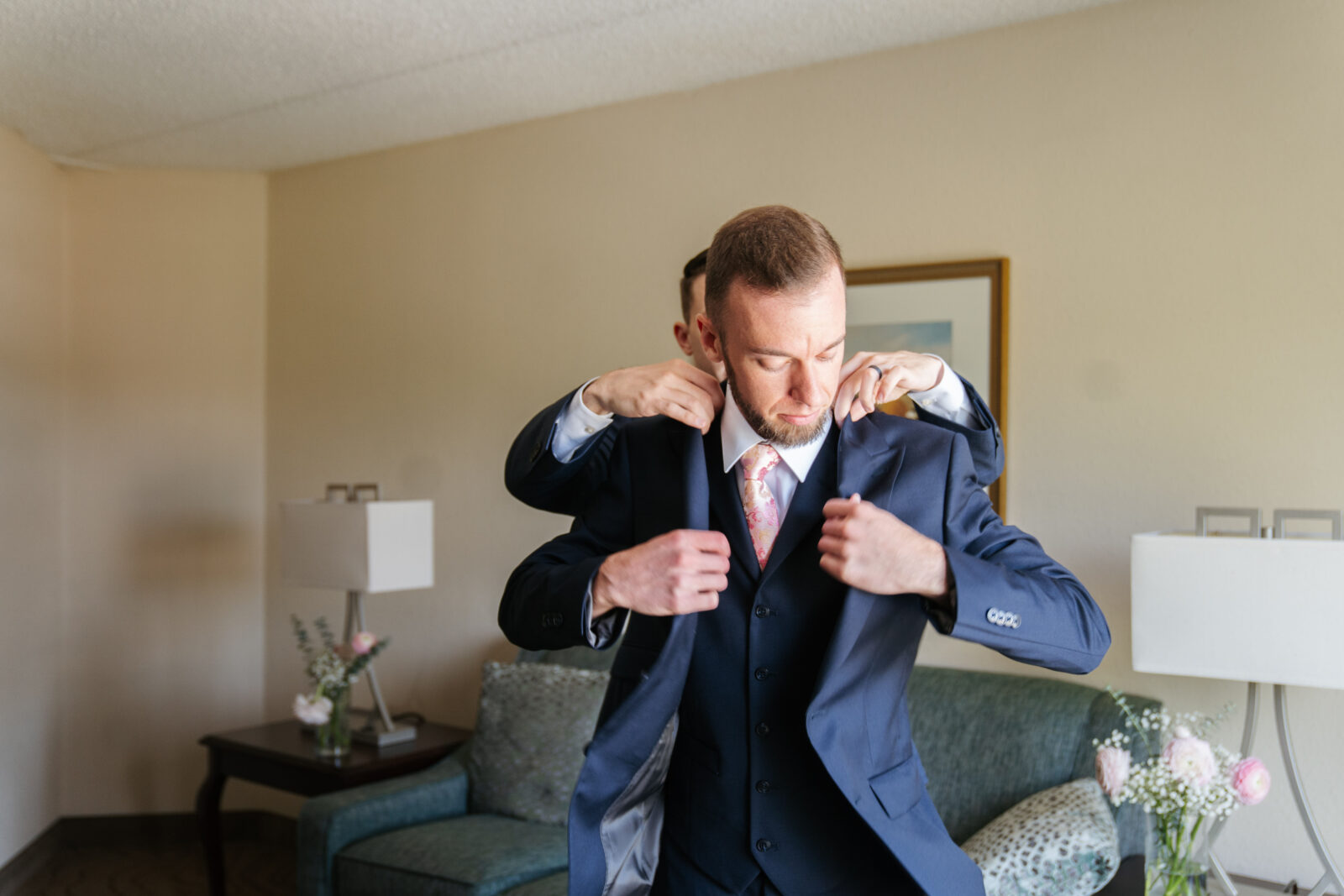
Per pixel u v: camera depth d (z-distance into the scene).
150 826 4.34
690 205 3.46
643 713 1.17
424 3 2.79
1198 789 1.99
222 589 4.40
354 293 4.22
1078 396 2.81
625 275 3.59
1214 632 2.10
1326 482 2.52
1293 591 2.03
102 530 4.31
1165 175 2.71
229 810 4.39
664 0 2.77
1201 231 2.66
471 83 3.40
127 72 3.27
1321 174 2.53
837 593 1.22
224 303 4.42
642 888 1.27
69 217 4.32
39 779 4.06
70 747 4.28
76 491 4.29
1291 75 2.57
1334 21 2.52
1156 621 2.16
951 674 2.84
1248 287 2.61
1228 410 2.63
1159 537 2.17
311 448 4.32
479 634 3.89
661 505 1.27
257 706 4.43
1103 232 2.78
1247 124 2.61
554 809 2.95
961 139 2.98
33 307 4.03
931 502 1.20
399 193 4.11
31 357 4.01
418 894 2.62
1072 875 2.08
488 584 3.88
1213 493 2.64
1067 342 2.82
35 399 4.05
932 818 1.21
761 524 1.27
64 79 3.32
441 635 3.97
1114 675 2.74
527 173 3.79
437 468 4.00
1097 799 2.28
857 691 1.16
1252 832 2.58
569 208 3.71
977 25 2.92
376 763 3.24
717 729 1.25
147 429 4.36
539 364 3.77
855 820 1.20
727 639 1.25
